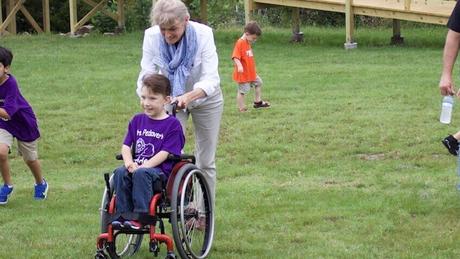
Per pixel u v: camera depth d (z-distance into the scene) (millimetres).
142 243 6539
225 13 24734
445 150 9320
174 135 5996
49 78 14359
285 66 15383
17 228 6914
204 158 6574
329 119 10938
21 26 24688
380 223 6836
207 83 6230
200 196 6246
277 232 6730
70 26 23781
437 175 8266
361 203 7344
